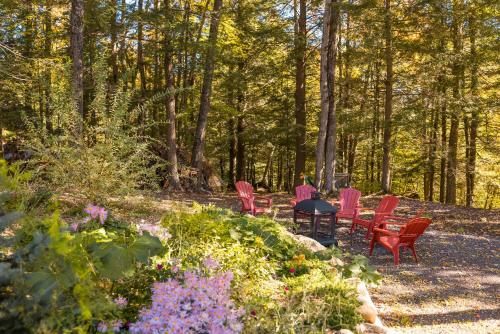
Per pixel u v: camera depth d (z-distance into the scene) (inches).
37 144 191.9
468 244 294.7
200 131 553.9
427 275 225.6
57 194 169.3
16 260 73.5
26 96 406.6
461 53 558.9
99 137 200.2
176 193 491.5
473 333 156.6
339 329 115.3
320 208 275.9
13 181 85.7
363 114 657.6
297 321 104.3
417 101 613.3
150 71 747.4
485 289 206.1
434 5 524.7
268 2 620.1
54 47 519.8
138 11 465.1
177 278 103.7
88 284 71.6
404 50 564.7
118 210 197.8
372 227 299.4
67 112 195.9
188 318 82.2
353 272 164.2
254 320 101.3
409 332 156.1
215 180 634.8
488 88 584.1
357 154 911.7
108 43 579.8
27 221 84.5
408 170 778.8
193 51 500.7
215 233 159.0
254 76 666.2
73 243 81.3
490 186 799.1
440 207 473.1
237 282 125.0
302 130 642.8
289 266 160.4
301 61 639.8
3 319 65.4
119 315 85.7
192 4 564.7
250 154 971.3
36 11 446.6
